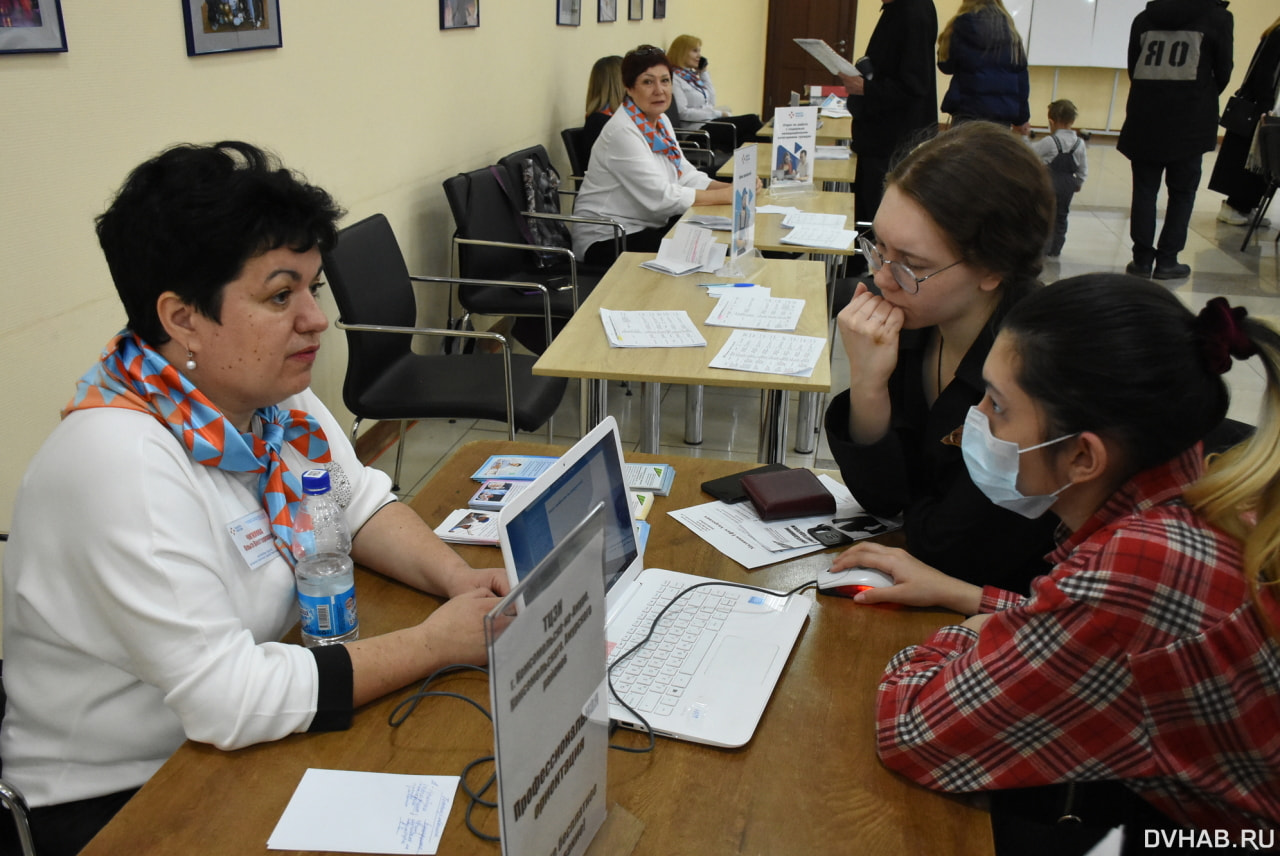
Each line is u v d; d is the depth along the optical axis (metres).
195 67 2.33
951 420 1.54
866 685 1.15
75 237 2.00
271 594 1.19
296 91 2.78
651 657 1.17
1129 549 0.89
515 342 4.66
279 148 2.72
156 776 1.00
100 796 1.14
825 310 2.65
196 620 1.03
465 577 1.30
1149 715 0.90
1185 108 5.34
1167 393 0.90
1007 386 1.00
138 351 1.10
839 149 5.59
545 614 0.73
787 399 2.44
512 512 1.05
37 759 1.14
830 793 0.99
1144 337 0.91
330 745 1.04
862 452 1.53
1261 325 0.91
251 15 2.51
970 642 1.14
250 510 1.19
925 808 0.97
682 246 3.07
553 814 0.81
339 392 3.30
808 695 1.13
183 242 1.02
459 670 1.17
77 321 2.03
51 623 1.08
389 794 0.97
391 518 1.40
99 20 2.00
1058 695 0.92
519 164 4.09
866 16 10.16
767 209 3.98
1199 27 5.21
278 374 1.12
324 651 1.10
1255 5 10.16
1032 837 1.10
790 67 10.44
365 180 3.25
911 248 1.47
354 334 2.71
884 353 1.58
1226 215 7.13
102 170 2.05
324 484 1.17
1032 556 1.41
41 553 1.07
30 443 1.92
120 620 1.02
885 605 1.32
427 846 0.91
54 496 1.05
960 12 5.64
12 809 1.04
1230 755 0.91
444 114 3.87
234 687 1.02
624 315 2.56
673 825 0.94
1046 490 1.03
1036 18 10.34
